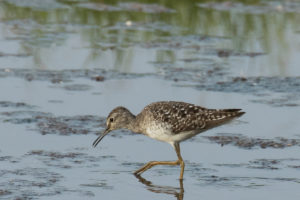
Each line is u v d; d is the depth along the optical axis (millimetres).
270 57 20766
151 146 14312
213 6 25719
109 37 22328
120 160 13391
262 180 12492
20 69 18875
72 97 16812
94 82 18062
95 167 12922
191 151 14078
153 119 13367
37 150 13586
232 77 18781
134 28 23344
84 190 11773
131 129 13898
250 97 17156
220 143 14461
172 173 13039
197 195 11797
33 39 21812
